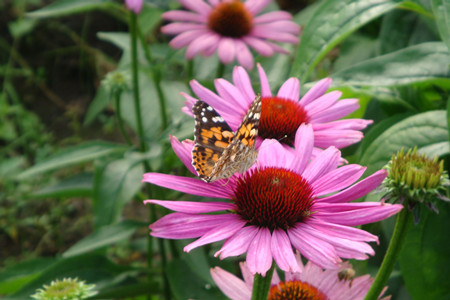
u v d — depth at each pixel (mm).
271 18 600
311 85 490
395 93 526
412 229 490
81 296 460
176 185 410
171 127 541
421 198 394
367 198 445
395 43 581
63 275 576
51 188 626
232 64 647
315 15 499
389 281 534
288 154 439
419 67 491
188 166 421
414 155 403
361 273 485
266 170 418
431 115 468
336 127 456
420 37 574
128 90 591
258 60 627
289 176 414
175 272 574
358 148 553
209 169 413
